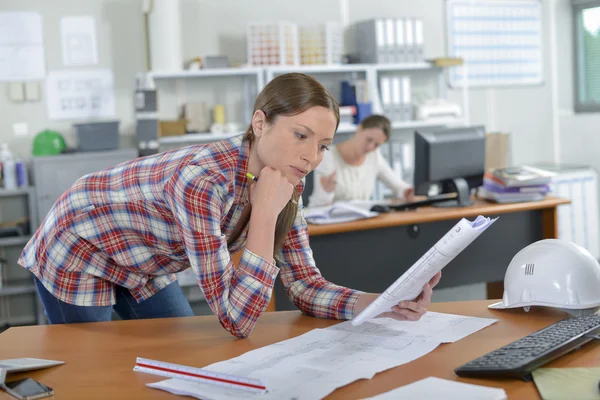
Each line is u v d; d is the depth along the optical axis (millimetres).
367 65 5352
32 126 4922
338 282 3359
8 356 1407
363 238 3395
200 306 4973
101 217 1662
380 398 1064
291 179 1479
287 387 1148
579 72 6285
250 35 5137
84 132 4781
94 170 4734
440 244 1306
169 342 1469
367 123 3986
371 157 4199
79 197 1680
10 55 4844
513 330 1446
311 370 1228
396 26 5457
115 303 1938
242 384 1143
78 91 4992
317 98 1413
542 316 1544
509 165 5715
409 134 5855
